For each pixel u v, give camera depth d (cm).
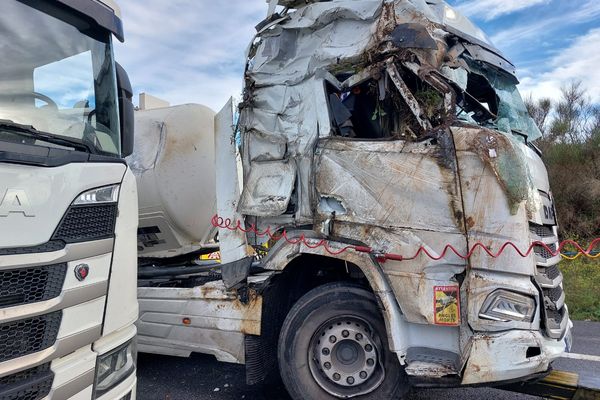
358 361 365
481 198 321
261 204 391
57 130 286
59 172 247
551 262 346
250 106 416
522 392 347
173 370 498
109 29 329
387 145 352
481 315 314
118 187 281
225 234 415
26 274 228
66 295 240
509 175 314
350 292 365
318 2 423
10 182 226
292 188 383
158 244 543
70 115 296
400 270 337
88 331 252
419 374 329
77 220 252
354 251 349
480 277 317
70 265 244
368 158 355
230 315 404
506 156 317
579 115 1467
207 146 541
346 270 386
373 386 358
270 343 412
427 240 332
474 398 407
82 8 311
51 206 239
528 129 462
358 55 374
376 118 389
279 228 396
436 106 341
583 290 763
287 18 418
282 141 394
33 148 245
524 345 308
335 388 365
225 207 419
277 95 408
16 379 223
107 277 267
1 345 218
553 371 357
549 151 1250
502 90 443
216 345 411
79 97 304
